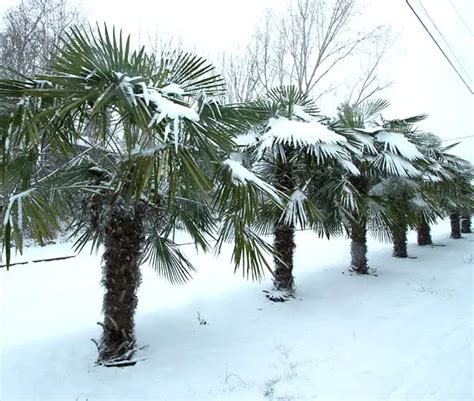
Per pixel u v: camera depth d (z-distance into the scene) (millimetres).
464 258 8719
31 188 2709
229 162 2934
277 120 5121
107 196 3262
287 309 4859
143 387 3010
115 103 2410
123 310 3396
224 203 2891
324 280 6395
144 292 5949
